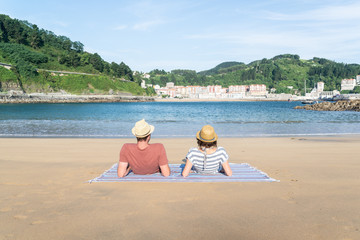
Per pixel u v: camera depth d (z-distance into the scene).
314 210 3.21
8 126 18.39
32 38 177.12
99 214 3.10
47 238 2.52
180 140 11.87
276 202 3.48
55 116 32.09
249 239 2.52
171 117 31.70
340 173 5.18
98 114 38.22
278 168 5.78
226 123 21.38
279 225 2.81
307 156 7.40
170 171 4.58
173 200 3.55
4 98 112.56
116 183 4.26
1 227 2.75
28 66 139.00
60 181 4.62
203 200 3.55
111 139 12.06
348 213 3.11
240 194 3.79
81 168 5.90
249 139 11.91
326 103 57.56
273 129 16.70
